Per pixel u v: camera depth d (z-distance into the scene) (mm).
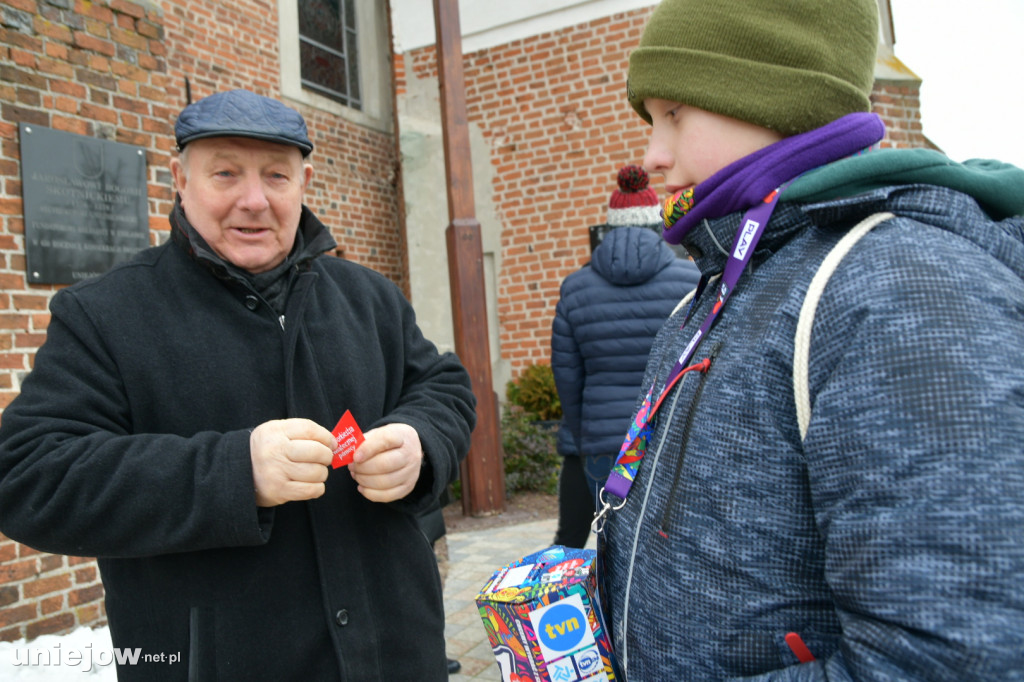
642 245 2467
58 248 2711
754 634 706
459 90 4871
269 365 1289
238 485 1044
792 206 778
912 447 573
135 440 1114
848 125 788
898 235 672
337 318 1421
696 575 741
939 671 538
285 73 6492
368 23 7621
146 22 3043
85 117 2809
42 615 2553
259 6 6262
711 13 828
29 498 1078
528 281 6508
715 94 815
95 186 2826
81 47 2805
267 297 1351
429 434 1325
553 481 5516
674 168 906
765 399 706
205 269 1306
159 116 3078
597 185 6215
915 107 5145
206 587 1172
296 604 1213
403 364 1546
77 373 1175
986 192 712
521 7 6391
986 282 619
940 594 542
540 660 939
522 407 6250
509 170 6535
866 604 583
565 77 6281
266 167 1287
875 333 617
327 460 1076
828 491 630
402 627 1328
